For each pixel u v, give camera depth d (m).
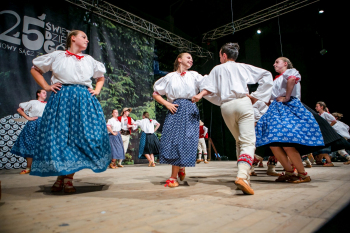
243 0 8.12
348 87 8.98
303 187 1.73
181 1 8.75
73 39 1.79
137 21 7.66
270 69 9.55
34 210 1.10
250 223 0.86
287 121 1.97
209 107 10.09
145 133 5.53
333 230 0.79
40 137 1.63
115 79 6.82
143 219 0.93
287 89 2.05
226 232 0.77
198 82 2.02
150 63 7.91
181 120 1.97
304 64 9.43
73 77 1.70
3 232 0.79
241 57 9.72
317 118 2.14
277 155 2.14
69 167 1.54
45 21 5.59
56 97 1.67
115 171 3.74
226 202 1.23
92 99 1.77
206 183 2.08
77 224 0.87
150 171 3.73
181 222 0.88
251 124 1.63
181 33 9.92
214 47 9.95
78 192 1.65
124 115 5.80
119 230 0.80
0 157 4.68
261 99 1.72
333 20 8.28
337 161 6.92
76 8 6.20
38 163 1.59
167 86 2.05
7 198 1.43
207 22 9.49
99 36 6.60
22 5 5.25
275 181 2.18
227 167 4.58
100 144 1.68
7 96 4.85
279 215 0.96
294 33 9.21
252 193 1.44
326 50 8.74
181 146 1.90
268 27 9.29
